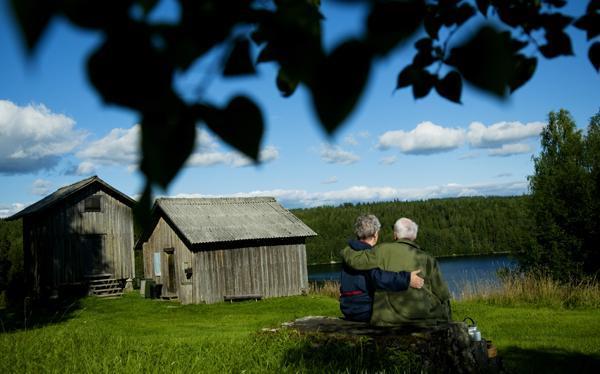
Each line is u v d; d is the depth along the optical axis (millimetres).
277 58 692
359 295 7188
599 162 24797
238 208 29703
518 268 25844
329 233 103062
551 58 1309
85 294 30531
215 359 6445
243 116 702
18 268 32594
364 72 654
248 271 27531
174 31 661
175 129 673
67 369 6195
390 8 666
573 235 24344
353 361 5727
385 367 5523
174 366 6160
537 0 1273
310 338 6656
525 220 25922
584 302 17453
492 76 656
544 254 24656
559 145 26594
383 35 662
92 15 589
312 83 656
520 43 1255
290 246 28969
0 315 19516
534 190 26375
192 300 26062
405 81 1082
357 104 645
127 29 615
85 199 30547
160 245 28734
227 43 700
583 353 9570
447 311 6738
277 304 22719
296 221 29859
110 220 31156
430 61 1073
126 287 31484
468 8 1100
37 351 7633
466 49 673
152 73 636
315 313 19469
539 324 13406
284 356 6188
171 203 28250
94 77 610
